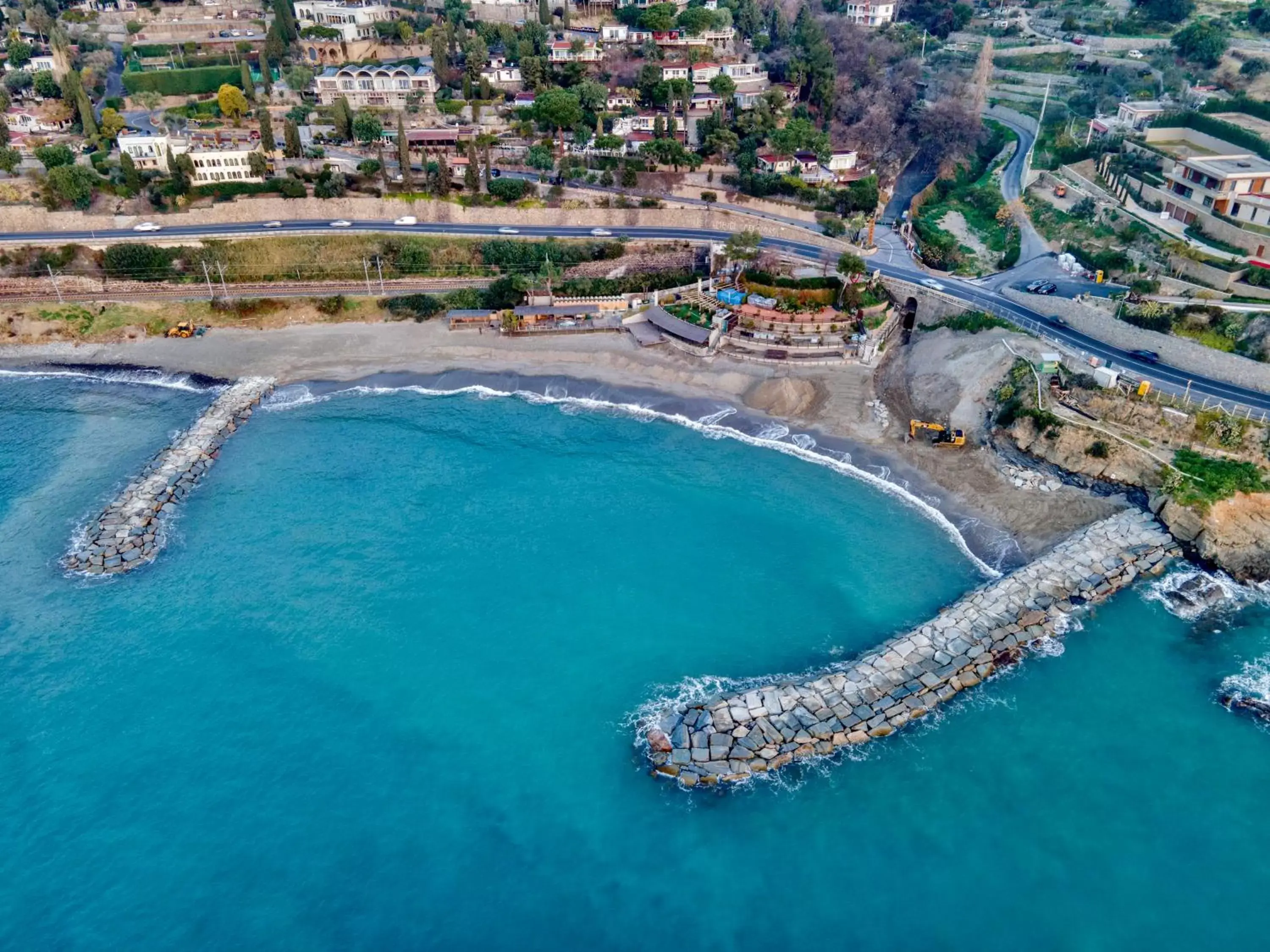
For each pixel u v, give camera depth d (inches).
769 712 3528.5
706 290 6702.8
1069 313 5575.8
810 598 4156.0
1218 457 4507.9
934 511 4724.4
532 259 6963.6
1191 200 6186.0
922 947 2822.3
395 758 3425.2
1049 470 4805.6
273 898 2947.8
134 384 6028.5
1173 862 3056.1
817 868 3056.1
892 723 3499.0
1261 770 3363.7
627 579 4269.2
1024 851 3095.5
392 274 6968.5
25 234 7076.8
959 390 5334.6
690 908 2940.5
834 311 6200.8
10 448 5285.4
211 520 4692.4
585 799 3277.6
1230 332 5007.4
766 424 5497.1
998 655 3774.6
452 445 5324.8
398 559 4402.1
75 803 3235.7
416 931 2854.3
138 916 2886.3
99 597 4183.1
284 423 5561.0
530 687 3703.3
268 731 3521.2
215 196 7426.2
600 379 5979.3
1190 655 3831.2
